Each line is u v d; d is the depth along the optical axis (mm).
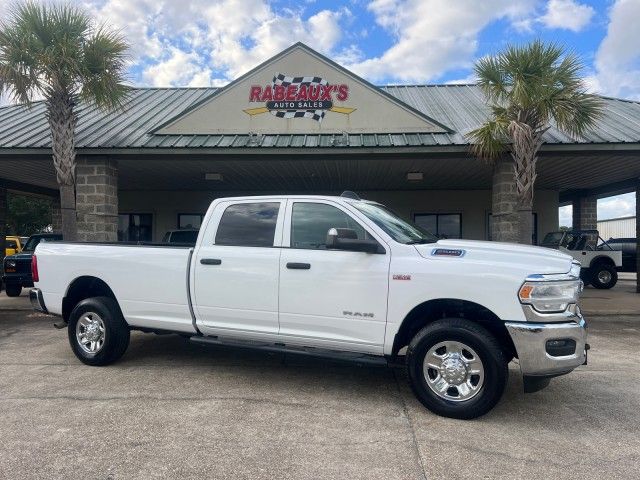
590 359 6430
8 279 12461
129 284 5656
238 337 5195
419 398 4383
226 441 3775
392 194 18016
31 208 39719
